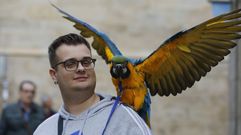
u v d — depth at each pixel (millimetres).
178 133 21281
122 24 21453
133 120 5180
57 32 21219
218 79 21266
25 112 13922
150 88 6191
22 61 21016
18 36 21125
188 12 21453
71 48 5348
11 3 21141
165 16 21469
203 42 5816
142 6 21516
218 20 5664
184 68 6000
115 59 6000
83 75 5332
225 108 21234
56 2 21281
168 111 21266
